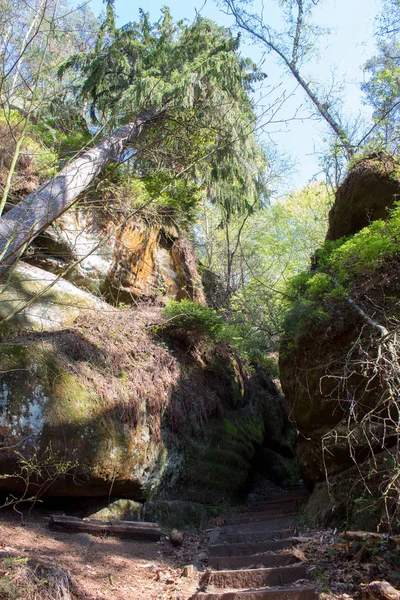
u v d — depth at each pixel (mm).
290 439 14266
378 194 7895
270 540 5844
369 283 6551
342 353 6605
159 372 7914
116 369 7203
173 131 7938
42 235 8484
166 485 7473
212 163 9945
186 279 10828
